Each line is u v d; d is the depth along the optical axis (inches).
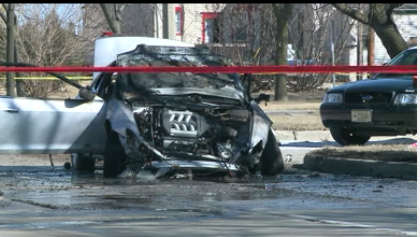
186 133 1149.1
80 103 1222.3
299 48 3513.8
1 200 935.0
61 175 1252.5
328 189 1040.8
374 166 1203.2
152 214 836.0
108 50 1384.1
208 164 1138.0
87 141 1219.2
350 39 3757.4
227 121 1175.0
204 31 4033.0
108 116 1169.4
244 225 768.9
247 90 1266.0
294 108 2578.7
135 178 1143.0
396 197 964.6
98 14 3405.5
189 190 1027.9
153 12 3757.4
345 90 1456.7
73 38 2974.9
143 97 1181.1
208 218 811.4
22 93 2410.2
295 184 1099.3
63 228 748.6
